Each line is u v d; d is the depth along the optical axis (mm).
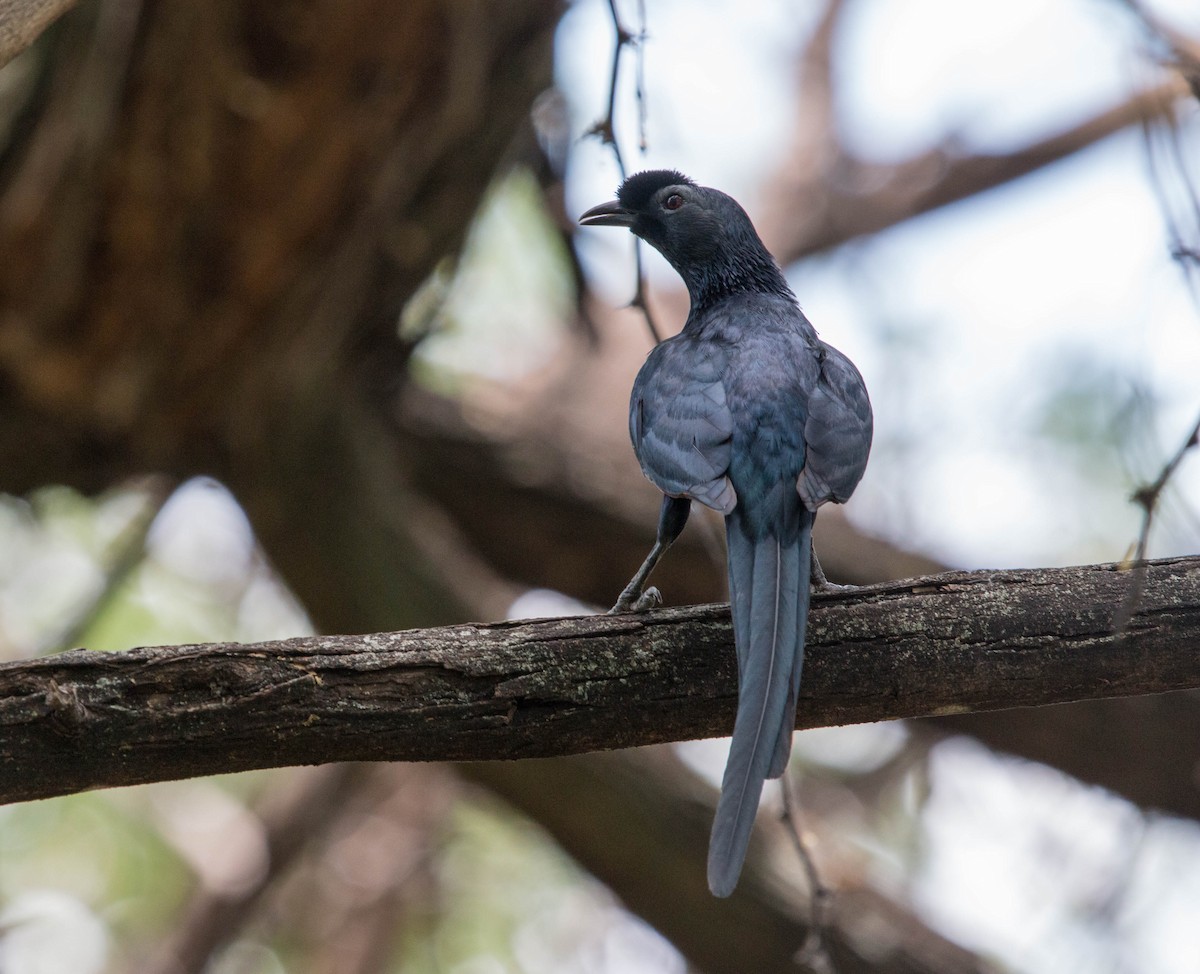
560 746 6785
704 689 6875
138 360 13602
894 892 14836
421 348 15633
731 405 7953
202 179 12320
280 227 12781
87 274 12852
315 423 14344
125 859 17203
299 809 16688
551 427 16547
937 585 7188
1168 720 14500
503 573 16953
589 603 16922
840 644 7027
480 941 17734
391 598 14539
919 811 16562
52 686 5949
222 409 14188
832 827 17125
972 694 7102
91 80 11805
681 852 13531
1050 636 7031
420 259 13555
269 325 13570
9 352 13328
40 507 15641
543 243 17391
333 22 11555
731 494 7637
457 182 13188
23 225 12484
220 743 6238
